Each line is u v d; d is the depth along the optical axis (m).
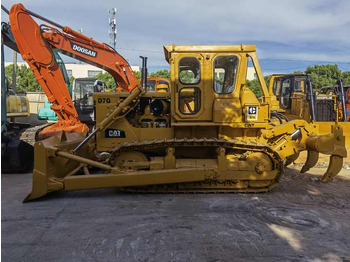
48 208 4.68
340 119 11.75
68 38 7.68
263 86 5.69
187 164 5.49
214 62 5.70
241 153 5.66
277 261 3.07
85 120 11.65
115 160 5.61
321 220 4.16
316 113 11.52
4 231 3.80
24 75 30.77
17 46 7.97
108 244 3.44
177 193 5.46
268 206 4.76
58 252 3.26
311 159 6.64
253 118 5.56
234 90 5.73
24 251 3.28
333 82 33.41
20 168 7.68
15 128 9.72
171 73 5.70
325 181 6.09
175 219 4.17
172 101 5.74
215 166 5.48
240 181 5.50
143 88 6.21
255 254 3.21
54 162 5.25
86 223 4.05
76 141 6.06
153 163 5.44
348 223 4.07
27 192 5.76
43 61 7.55
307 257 3.15
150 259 3.11
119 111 5.89
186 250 3.29
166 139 5.57
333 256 3.18
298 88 12.42
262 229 3.84
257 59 5.68
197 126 5.93
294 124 5.98
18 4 7.23
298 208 4.67
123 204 4.86
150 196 5.32
